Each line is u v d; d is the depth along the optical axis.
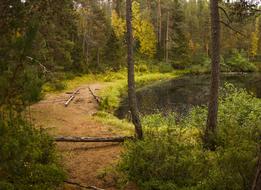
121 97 31.19
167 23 61.22
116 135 13.88
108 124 16.00
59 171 8.23
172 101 29.53
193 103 28.38
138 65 56.88
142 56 62.78
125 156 10.02
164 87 40.00
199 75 55.62
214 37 11.24
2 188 6.09
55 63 27.48
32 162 7.18
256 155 7.20
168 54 63.78
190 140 11.92
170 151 9.17
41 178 7.40
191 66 61.84
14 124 6.04
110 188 8.81
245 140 7.82
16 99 5.93
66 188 8.45
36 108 19.12
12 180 6.69
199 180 8.31
